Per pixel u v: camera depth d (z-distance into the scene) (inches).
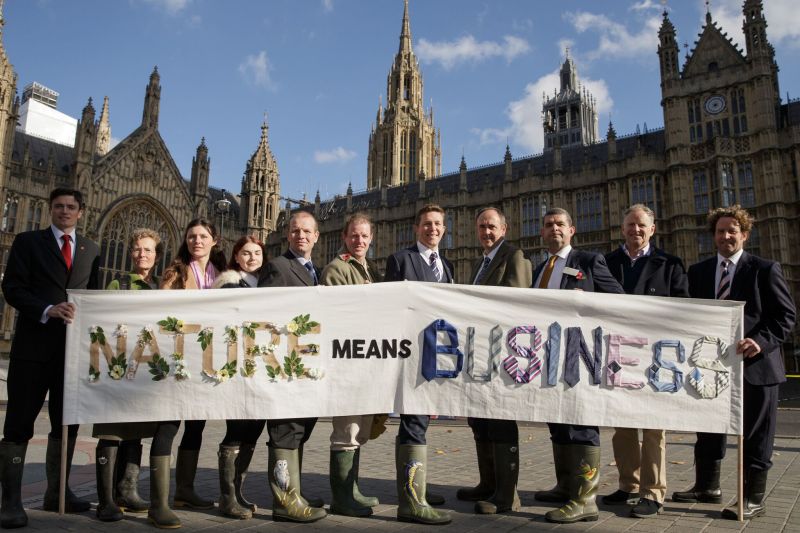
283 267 278.5
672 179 1760.6
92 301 253.1
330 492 312.2
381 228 2449.6
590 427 259.3
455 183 2385.6
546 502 287.4
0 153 2103.8
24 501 279.9
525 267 294.8
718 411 258.1
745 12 1748.3
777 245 1577.3
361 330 265.4
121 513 245.6
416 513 243.1
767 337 264.2
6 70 2154.3
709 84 1768.0
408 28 3944.4
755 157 1659.7
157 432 244.7
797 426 697.0
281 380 257.3
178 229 2546.8
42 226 2233.0
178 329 257.3
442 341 266.2
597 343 266.7
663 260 312.5
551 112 4121.6
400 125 3688.5
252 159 3014.3
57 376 259.3
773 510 269.1
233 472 256.4
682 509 273.0
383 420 298.4
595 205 1937.7
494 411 260.1
